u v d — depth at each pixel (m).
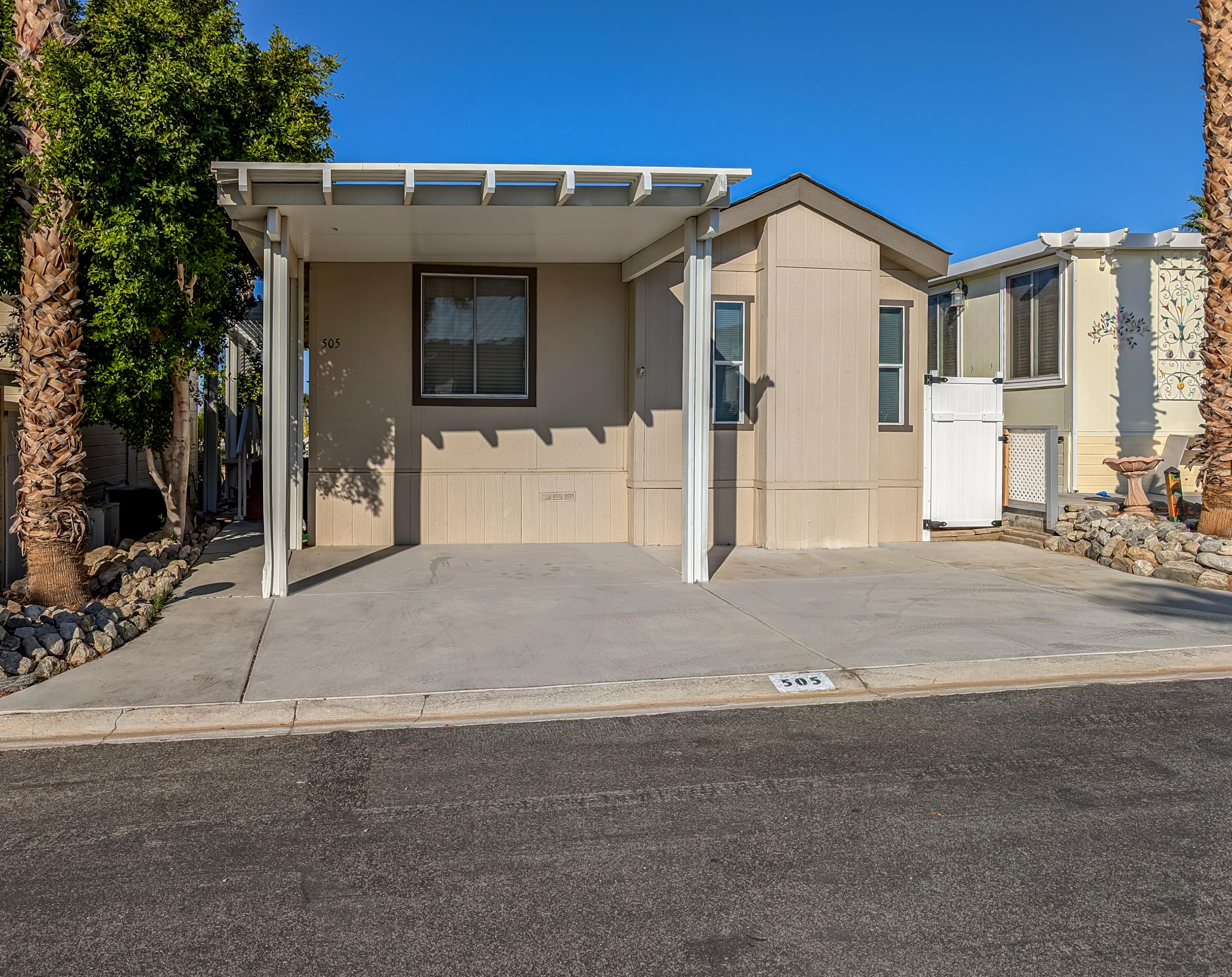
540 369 11.39
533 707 5.61
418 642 6.89
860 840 3.81
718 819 4.03
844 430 11.20
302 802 4.24
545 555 10.57
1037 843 3.77
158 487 12.98
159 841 3.84
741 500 11.38
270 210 8.05
